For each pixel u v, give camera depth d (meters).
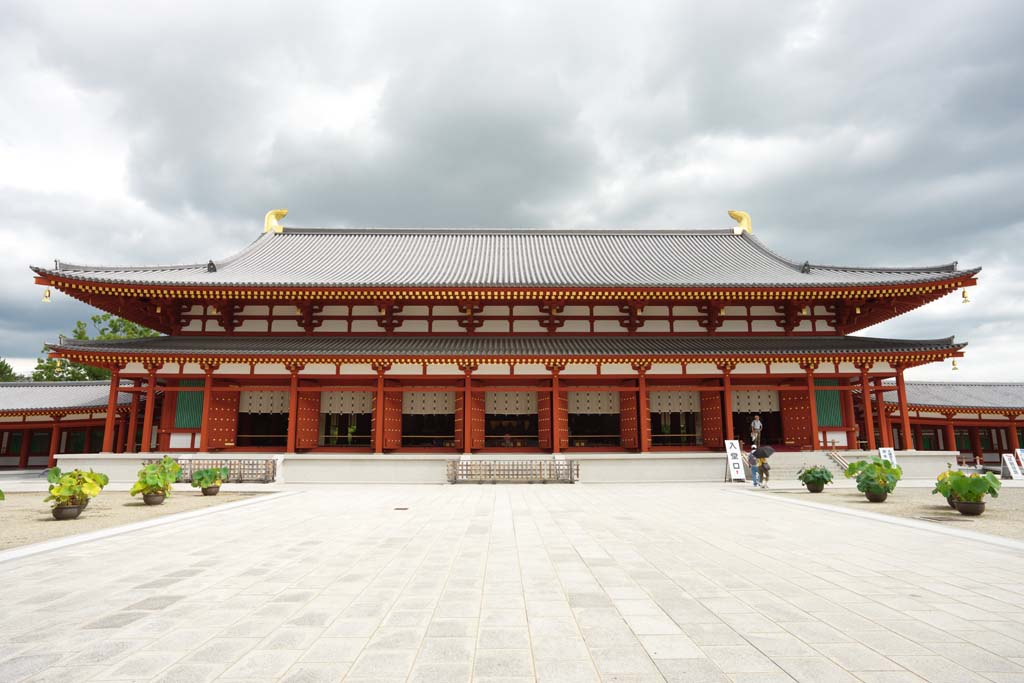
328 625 6.98
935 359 30.72
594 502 19.48
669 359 29.64
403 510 17.50
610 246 44.44
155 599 8.05
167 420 31.33
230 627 6.90
